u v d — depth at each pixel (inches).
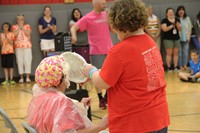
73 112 106.4
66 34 280.8
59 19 502.9
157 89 104.1
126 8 100.1
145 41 103.9
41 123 108.1
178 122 237.5
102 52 276.4
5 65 464.4
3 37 462.0
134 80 101.0
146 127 100.8
